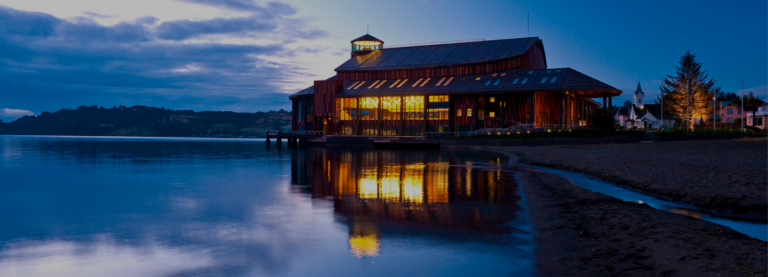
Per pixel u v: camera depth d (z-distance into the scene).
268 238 10.54
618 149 44.62
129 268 8.43
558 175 24.94
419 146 70.12
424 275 7.80
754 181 16.95
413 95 81.69
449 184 21.19
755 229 10.66
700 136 58.88
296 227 11.70
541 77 76.06
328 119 91.19
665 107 103.62
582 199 15.88
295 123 102.38
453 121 80.50
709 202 14.31
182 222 12.48
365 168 31.11
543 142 60.19
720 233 10.11
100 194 18.47
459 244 9.77
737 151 36.53
